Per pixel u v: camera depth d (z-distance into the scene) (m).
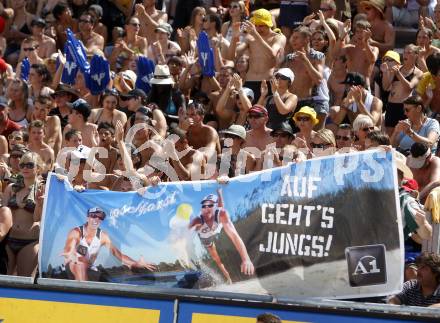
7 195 30.41
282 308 25.41
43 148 37.03
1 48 49.09
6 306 26.97
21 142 38.19
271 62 41.94
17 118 41.91
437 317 24.41
